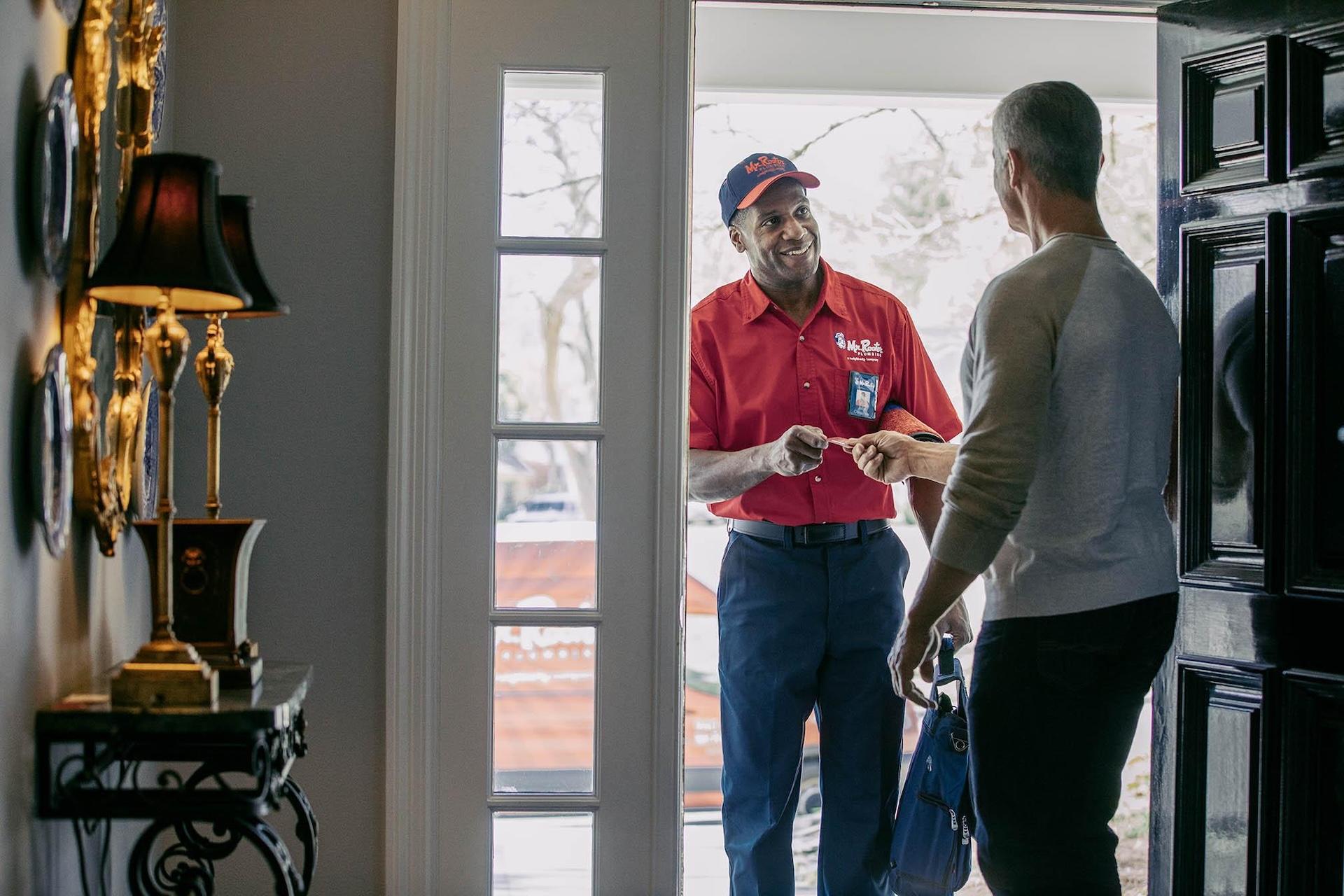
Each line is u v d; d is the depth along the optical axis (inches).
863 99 153.2
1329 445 93.4
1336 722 92.9
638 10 99.7
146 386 83.8
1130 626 106.9
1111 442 105.9
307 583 96.7
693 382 138.7
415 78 97.4
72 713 62.9
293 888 66.3
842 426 137.3
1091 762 108.7
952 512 107.0
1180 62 103.5
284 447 96.7
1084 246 108.0
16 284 63.1
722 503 136.6
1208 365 101.8
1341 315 93.0
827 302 137.4
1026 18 151.2
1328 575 93.0
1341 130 92.9
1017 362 105.5
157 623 66.7
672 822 98.6
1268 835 96.2
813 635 132.0
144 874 67.2
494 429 98.3
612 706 98.8
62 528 68.9
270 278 96.8
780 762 132.4
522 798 98.2
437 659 97.5
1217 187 100.6
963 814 127.2
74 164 70.3
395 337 96.4
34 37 65.1
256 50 97.2
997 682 110.0
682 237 99.7
